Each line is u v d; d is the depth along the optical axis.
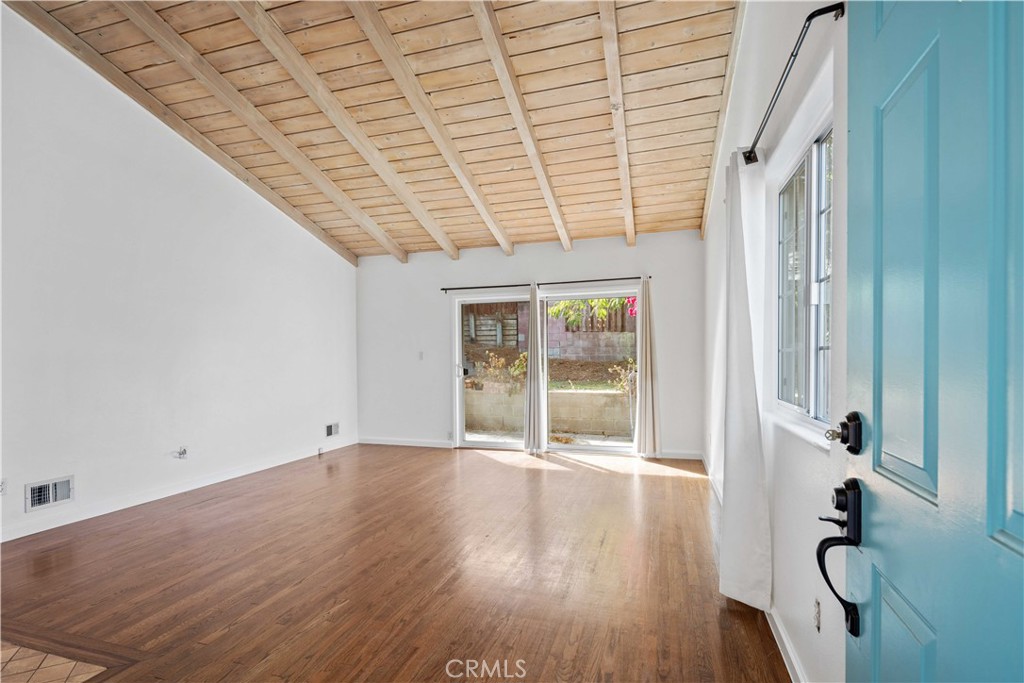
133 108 4.02
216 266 4.73
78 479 3.63
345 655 2.01
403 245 6.40
